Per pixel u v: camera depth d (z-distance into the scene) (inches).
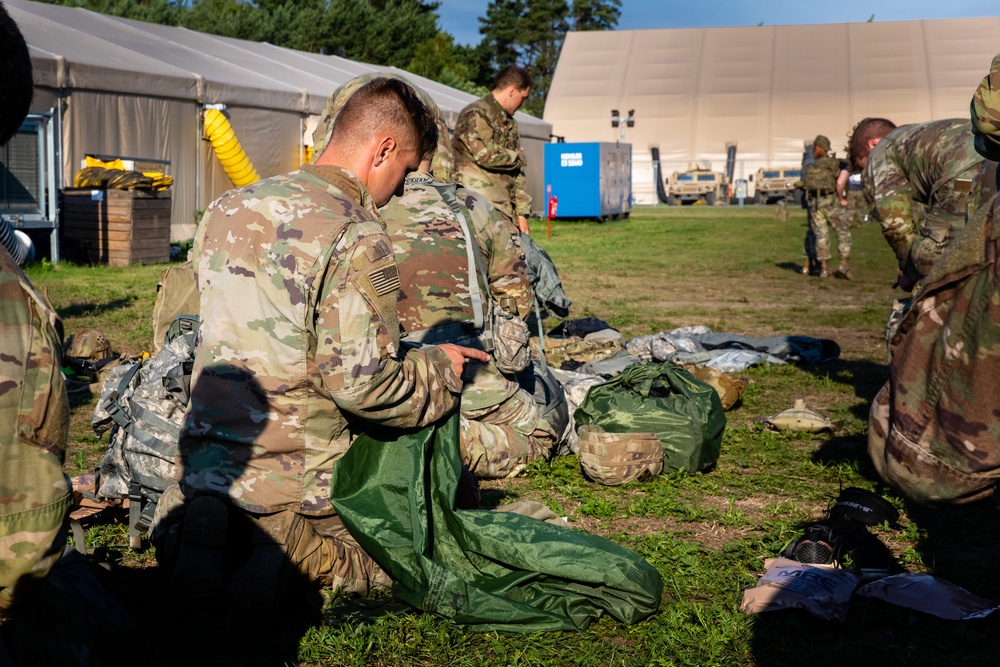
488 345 180.4
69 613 77.0
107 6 1814.7
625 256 815.7
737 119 2524.6
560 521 145.9
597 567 125.7
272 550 122.6
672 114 2564.0
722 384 263.0
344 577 129.8
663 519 171.6
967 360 80.0
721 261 767.1
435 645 119.2
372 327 114.7
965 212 194.7
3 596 61.9
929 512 176.1
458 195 184.9
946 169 197.9
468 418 188.1
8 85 59.4
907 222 212.2
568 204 1342.3
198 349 124.3
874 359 343.0
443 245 173.8
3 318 58.9
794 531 162.2
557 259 783.1
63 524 63.4
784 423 235.9
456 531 126.4
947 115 2452.0
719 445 203.5
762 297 535.8
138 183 603.8
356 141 124.9
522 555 125.0
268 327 119.1
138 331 366.3
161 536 132.7
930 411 83.9
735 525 168.2
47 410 60.4
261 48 1077.8
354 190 124.9
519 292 189.2
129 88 679.7
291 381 120.5
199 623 121.4
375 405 116.1
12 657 71.6
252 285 119.3
